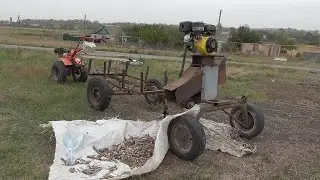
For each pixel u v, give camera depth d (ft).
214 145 19.25
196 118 17.52
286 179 16.44
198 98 19.57
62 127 18.65
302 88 44.19
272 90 40.98
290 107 32.42
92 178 14.70
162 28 148.15
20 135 19.22
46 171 15.53
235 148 18.98
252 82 46.42
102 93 24.50
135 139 18.95
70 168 15.56
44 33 166.71
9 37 132.57
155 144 16.89
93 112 25.05
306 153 19.95
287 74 58.49
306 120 27.81
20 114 23.22
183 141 17.47
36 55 60.29
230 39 160.66
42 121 21.97
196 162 17.44
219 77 20.01
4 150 17.20
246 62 84.69
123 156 17.16
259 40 167.02
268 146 20.68
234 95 35.60
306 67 82.17
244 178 16.28
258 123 20.43
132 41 143.84
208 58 19.12
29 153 17.21
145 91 24.95
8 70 39.50
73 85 33.76
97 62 46.34
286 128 24.97
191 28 18.95
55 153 16.69
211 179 15.92
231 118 21.54
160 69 52.21
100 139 18.39
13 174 15.08
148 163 15.80
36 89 30.83
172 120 17.54
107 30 134.92
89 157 16.90
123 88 26.12
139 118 24.75
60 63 34.76
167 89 19.81
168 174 16.03
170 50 116.88
